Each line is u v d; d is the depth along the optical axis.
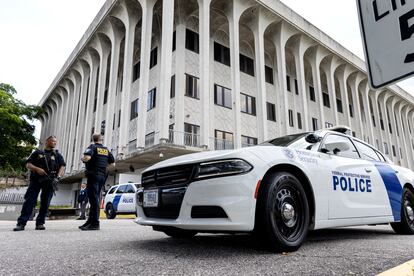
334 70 26.28
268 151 2.55
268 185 2.38
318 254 2.33
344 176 3.15
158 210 2.62
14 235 3.68
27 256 2.26
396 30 1.20
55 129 35.09
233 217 2.16
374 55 1.27
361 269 1.85
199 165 2.35
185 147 14.71
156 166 2.73
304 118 21.09
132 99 22.16
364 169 3.52
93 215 4.54
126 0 18.86
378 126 30.92
